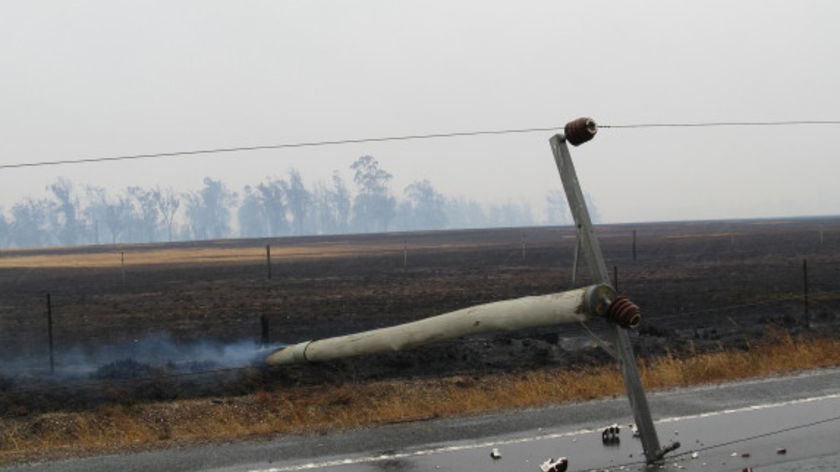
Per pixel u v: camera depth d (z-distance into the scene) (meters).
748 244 61.53
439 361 14.38
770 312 20.98
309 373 13.24
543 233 118.62
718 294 25.58
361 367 13.77
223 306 26.67
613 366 13.39
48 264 66.44
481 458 6.96
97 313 26.05
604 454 7.00
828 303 22.53
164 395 11.94
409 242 98.00
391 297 27.73
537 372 13.04
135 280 42.62
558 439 7.57
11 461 7.33
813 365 11.90
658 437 7.56
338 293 30.03
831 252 47.62
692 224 160.12
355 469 6.70
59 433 9.95
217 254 78.69
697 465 6.59
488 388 11.81
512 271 39.56
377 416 9.47
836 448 7.02
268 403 10.95
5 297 33.03
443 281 34.47
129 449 7.63
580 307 6.25
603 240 77.38
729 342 15.66
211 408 10.73
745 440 7.36
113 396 11.90
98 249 108.19
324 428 8.34
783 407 8.77
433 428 8.14
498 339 16.81
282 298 28.80
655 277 32.84
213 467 6.86
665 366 11.84
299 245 99.56
